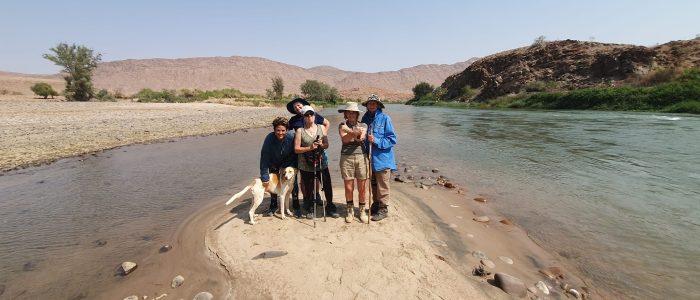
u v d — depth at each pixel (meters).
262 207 6.53
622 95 35.72
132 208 6.87
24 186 8.52
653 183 8.41
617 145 14.01
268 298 3.69
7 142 14.73
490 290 3.95
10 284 4.16
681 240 5.31
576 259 4.82
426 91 95.00
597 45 57.03
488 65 70.44
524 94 51.62
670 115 27.34
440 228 5.87
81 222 6.14
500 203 7.26
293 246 4.74
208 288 3.98
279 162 5.95
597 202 7.14
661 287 4.11
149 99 60.75
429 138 18.23
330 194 5.95
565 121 25.56
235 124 25.75
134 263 4.53
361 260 4.35
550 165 10.81
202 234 5.43
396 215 6.08
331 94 94.81
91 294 3.95
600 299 3.91
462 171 10.32
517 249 5.15
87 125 21.38
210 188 8.33
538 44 66.50
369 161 5.52
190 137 18.56
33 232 5.71
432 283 3.96
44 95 62.62
